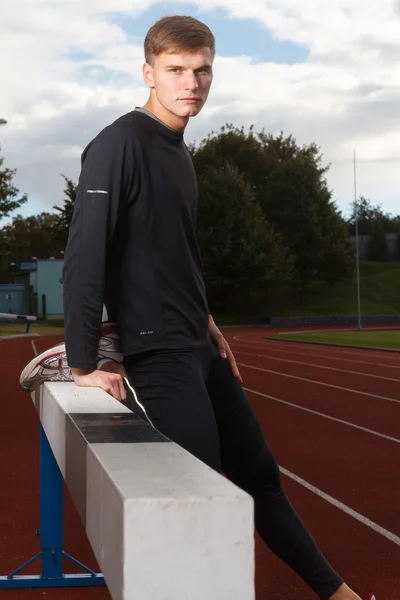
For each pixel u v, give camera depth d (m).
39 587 3.47
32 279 70.94
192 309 2.22
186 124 2.23
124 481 0.98
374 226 83.00
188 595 0.89
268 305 62.44
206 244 59.84
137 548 0.89
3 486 5.80
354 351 24.22
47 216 114.38
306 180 64.88
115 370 2.17
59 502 3.40
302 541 2.34
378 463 6.75
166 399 2.14
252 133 76.06
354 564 3.98
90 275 2.03
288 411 10.23
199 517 0.90
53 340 34.22
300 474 6.27
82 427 1.43
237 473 2.40
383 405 10.80
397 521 4.82
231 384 2.36
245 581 0.90
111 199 2.06
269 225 64.19
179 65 2.12
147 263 2.15
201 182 61.16
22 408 10.34
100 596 3.38
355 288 67.38
